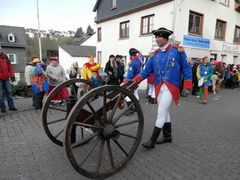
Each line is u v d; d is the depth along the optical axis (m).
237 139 4.13
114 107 2.81
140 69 5.93
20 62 38.38
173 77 3.38
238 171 2.93
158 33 3.32
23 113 5.86
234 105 7.75
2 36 37.72
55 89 3.15
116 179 2.71
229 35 15.42
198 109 6.81
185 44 12.23
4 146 3.63
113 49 17.64
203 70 7.77
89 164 3.05
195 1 12.34
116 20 16.92
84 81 3.44
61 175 2.77
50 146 3.64
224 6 14.39
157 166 3.04
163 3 12.45
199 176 2.79
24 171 2.85
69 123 2.30
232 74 13.77
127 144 3.76
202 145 3.79
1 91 5.70
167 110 3.50
